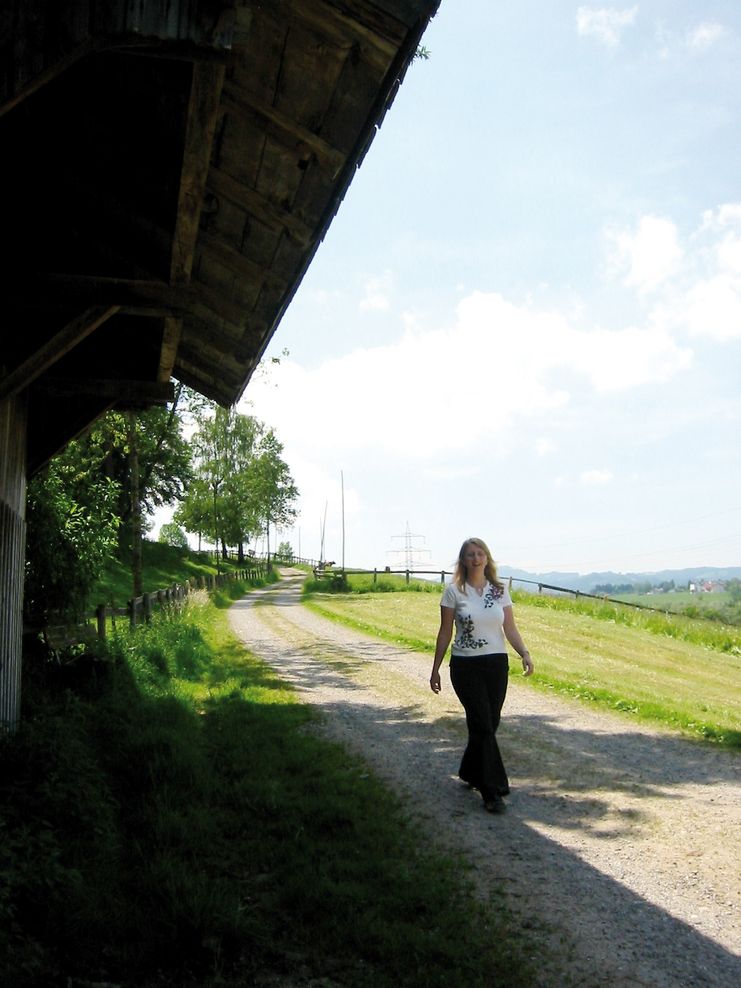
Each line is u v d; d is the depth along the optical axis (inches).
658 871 195.9
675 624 925.2
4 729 228.7
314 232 204.1
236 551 3506.4
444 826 229.0
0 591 240.2
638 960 152.3
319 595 1692.9
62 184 237.6
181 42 129.4
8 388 215.8
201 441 2509.8
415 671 569.0
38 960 132.9
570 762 303.3
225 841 211.5
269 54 153.9
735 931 164.4
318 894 173.8
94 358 331.6
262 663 615.2
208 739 322.3
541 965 149.9
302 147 174.7
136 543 850.1
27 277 216.2
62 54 129.0
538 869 197.2
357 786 263.4
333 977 144.9
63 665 352.5
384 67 150.1
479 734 250.8
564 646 711.7
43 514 382.3
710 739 343.0
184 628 643.5
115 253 241.3
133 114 196.7
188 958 148.1
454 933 160.2
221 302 269.0
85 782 209.5
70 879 160.2
